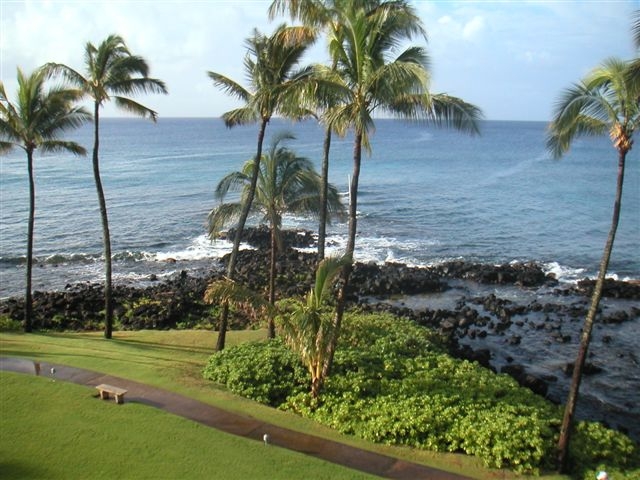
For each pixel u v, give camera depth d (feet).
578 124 42.80
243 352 60.34
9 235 166.50
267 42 62.34
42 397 50.08
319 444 43.98
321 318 50.55
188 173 303.07
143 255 146.10
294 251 140.87
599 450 44.62
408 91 44.37
